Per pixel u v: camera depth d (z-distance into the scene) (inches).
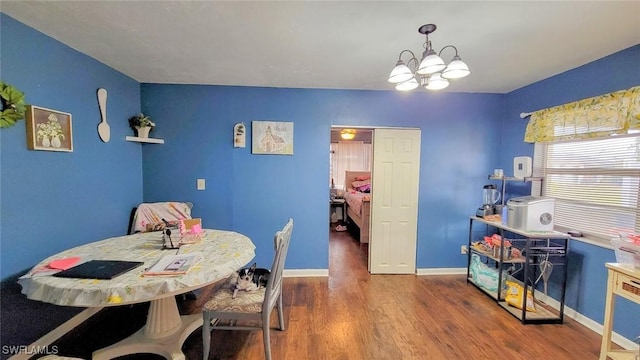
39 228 76.8
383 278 132.6
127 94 114.7
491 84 120.5
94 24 72.6
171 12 66.9
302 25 72.3
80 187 91.0
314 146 131.4
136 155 121.6
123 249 77.3
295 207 132.5
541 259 102.0
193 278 59.7
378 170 135.6
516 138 127.5
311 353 77.9
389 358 76.2
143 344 73.8
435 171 136.7
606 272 86.8
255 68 104.3
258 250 132.2
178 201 127.4
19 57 71.2
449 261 139.3
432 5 62.4
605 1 59.9
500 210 124.4
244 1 62.0
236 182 129.6
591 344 82.8
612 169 89.4
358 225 201.5
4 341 68.2
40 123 75.7
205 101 126.4
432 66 64.3
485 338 85.4
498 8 63.2
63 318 84.0
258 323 90.9
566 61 93.7
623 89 83.7
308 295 113.7
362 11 65.3
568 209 103.9
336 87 128.6
